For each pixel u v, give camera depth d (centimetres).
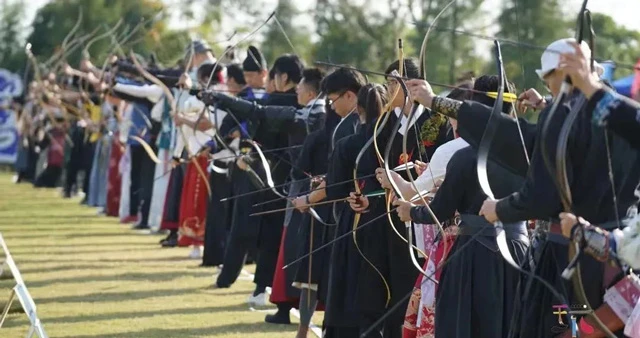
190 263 1515
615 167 592
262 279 1170
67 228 1975
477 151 632
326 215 940
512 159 626
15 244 1716
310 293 955
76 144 2614
